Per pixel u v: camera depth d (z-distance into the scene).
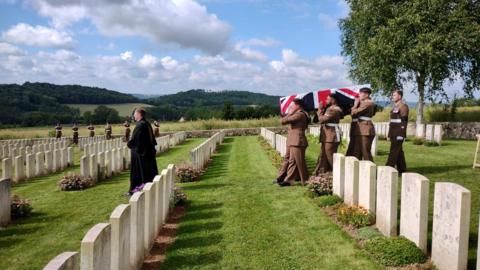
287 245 6.33
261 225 7.36
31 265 6.05
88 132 38.16
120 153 16.19
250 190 10.36
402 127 10.66
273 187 10.59
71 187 11.80
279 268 5.54
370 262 5.53
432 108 32.84
